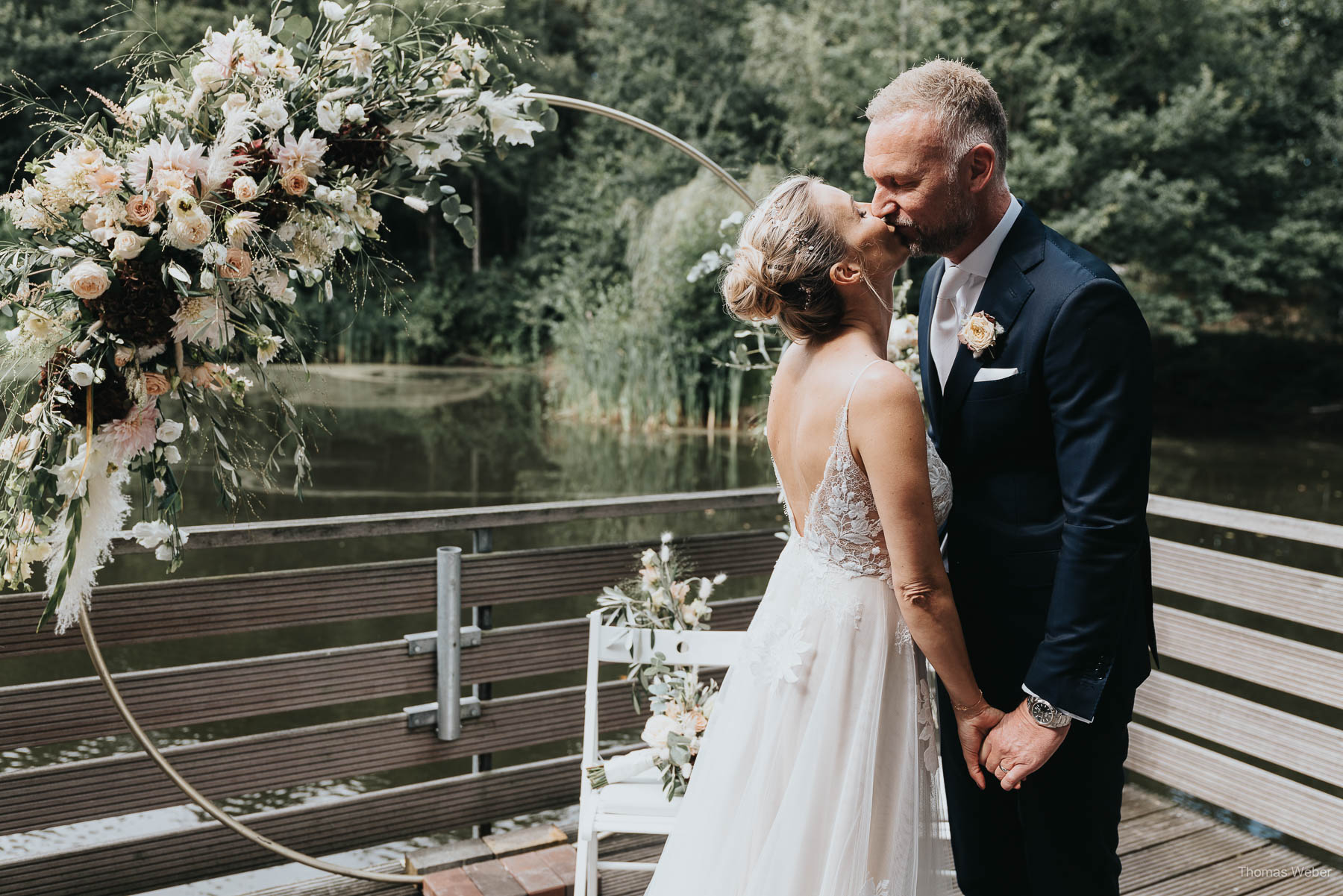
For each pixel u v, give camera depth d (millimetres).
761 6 15031
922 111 1568
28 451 1680
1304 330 16281
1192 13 13773
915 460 1530
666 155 16578
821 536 1663
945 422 1777
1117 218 13320
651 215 15445
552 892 2451
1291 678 2543
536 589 2719
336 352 17016
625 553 2830
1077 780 1715
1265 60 14469
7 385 1699
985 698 1781
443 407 13695
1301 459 12398
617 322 13586
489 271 19062
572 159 19156
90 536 1767
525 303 17781
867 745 1647
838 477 1599
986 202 1666
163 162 1667
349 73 1832
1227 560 2674
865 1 14133
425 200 1934
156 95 1749
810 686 1689
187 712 2336
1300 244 14039
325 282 1901
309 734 2469
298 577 2430
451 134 1909
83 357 1693
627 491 9484
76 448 1729
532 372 17219
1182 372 16266
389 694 2561
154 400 1754
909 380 1550
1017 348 1647
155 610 2293
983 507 1747
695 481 9992
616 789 2199
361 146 1840
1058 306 1595
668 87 16875
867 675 1658
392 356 17703
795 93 14508
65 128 1737
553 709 2766
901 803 1675
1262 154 14445
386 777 3867
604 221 17062
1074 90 13516
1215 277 13961
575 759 2809
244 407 1870
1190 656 2795
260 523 2352
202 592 2336
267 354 1801
